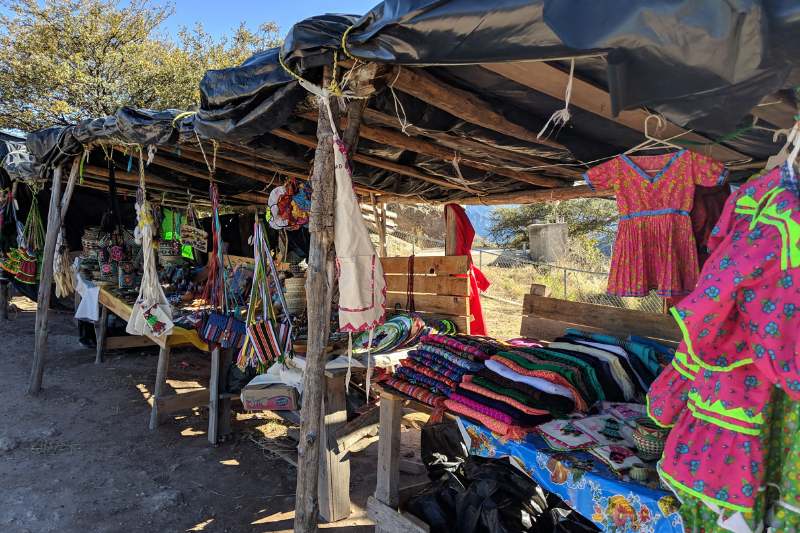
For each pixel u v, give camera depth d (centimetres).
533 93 253
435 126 295
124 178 654
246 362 366
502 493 273
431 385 318
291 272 496
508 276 1352
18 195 884
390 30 185
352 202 259
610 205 1702
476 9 154
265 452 458
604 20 128
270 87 263
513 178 484
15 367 696
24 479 390
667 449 174
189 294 618
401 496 319
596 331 378
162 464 429
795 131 153
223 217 949
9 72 1477
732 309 157
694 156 296
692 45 123
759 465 153
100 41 1555
